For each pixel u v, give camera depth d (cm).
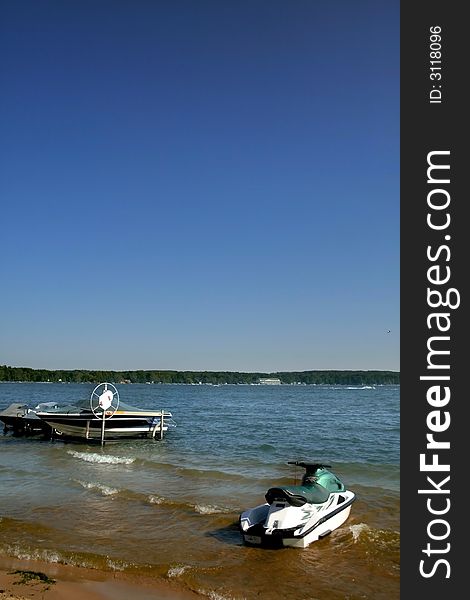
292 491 1105
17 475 1839
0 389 13038
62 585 902
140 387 18100
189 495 1516
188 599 855
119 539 1133
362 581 919
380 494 1487
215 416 4775
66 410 2984
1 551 1062
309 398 9381
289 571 959
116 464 2083
